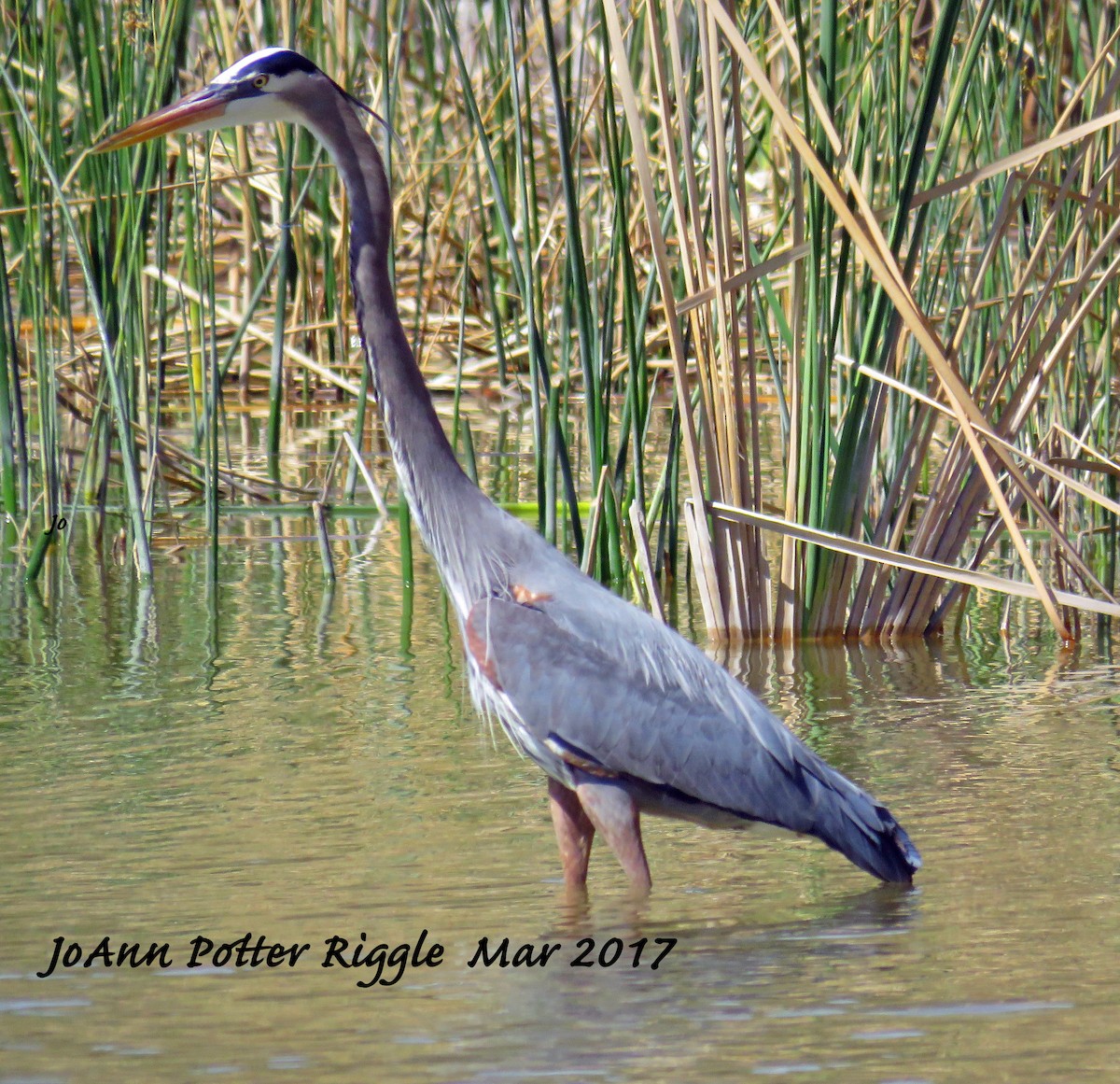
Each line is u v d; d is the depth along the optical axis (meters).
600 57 17.33
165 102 14.99
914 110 12.13
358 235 8.85
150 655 12.27
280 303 18.94
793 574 12.79
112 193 15.55
